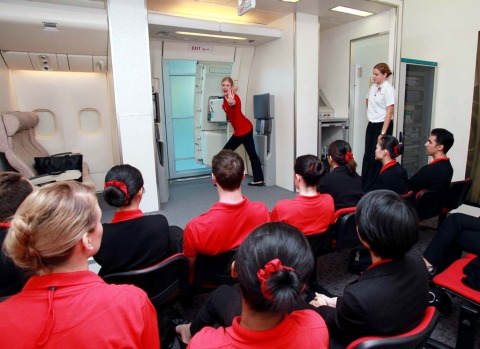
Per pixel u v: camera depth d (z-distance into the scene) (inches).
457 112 165.9
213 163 67.9
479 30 153.2
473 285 62.5
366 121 202.7
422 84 175.9
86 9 130.0
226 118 217.0
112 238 57.5
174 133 239.0
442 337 75.4
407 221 42.3
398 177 107.3
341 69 212.8
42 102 167.3
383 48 185.6
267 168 201.2
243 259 29.9
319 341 31.8
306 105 185.8
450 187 115.1
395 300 40.8
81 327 29.0
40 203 29.0
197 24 163.6
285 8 168.4
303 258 29.8
